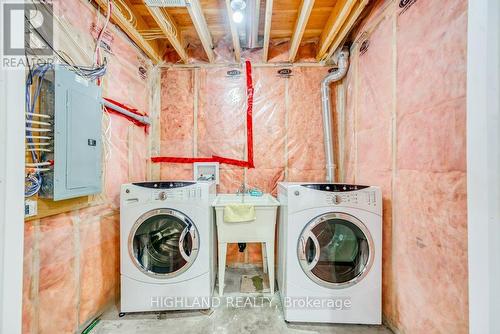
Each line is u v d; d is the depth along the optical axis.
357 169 2.21
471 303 0.89
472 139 0.89
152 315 1.79
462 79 1.10
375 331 1.63
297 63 2.62
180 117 2.65
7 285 0.73
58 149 1.25
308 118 2.62
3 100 0.73
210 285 1.88
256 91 2.64
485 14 0.84
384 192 1.74
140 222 1.78
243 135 2.63
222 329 1.65
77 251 1.55
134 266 1.78
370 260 1.66
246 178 2.62
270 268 2.06
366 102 2.04
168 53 2.65
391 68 1.66
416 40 1.41
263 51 2.46
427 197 1.31
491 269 0.82
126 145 2.17
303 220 1.69
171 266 1.85
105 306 1.83
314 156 2.61
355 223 1.67
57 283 1.39
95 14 1.73
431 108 1.29
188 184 1.83
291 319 1.70
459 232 1.11
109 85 1.91
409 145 1.47
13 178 0.75
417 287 1.38
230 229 2.03
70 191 1.34
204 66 2.64
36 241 1.25
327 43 2.24
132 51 2.24
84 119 1.45
